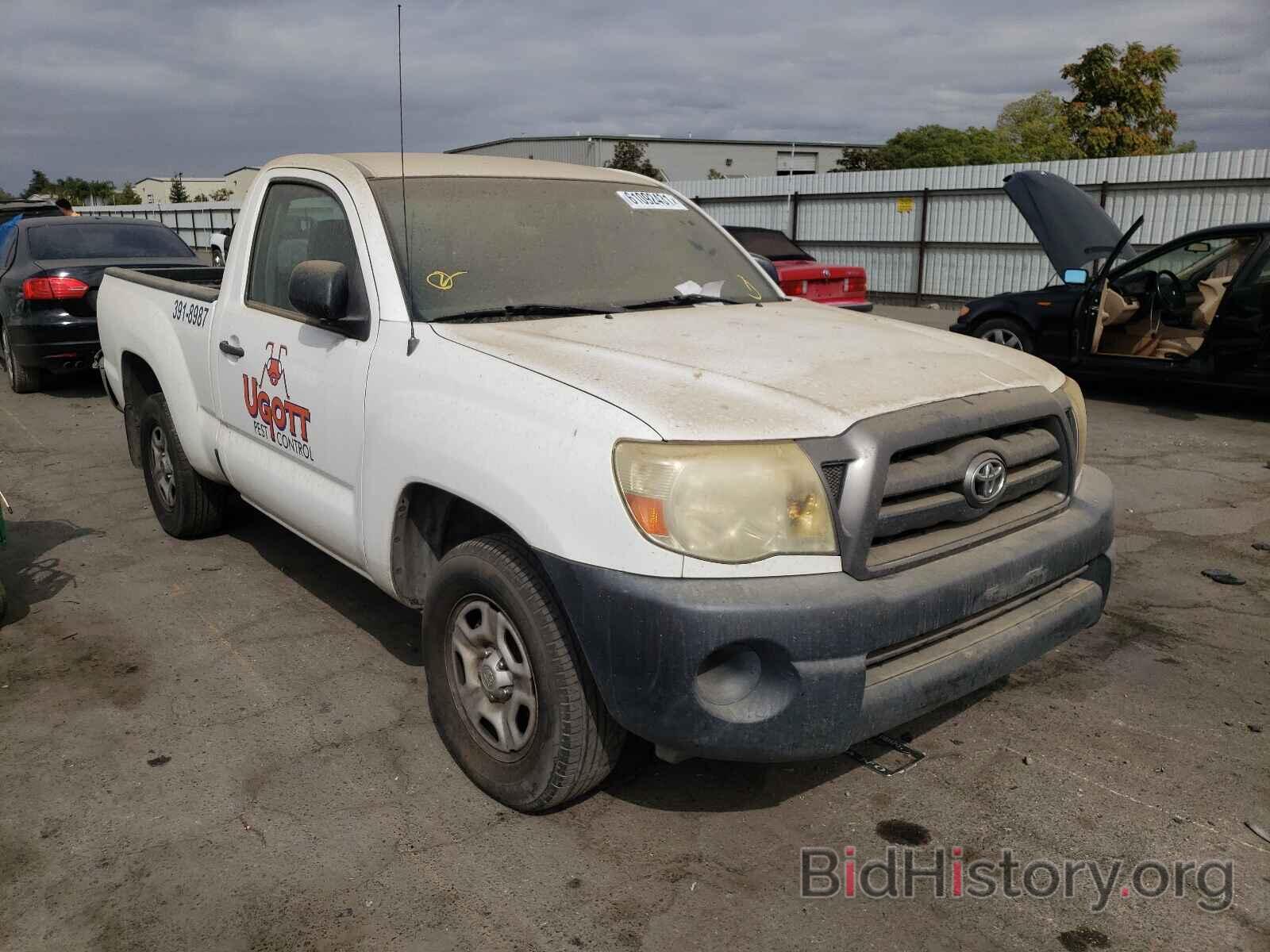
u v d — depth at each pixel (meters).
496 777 2.82
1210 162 15.31
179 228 35.31
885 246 20.11
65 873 2.60
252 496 4.16
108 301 5.55
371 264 3.25
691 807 2.89
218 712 3.43
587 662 2.44
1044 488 2.98
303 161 3.87
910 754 3.16
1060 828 2.79
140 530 5.39
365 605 4.38
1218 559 4.95
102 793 2.95
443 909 2.46
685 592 2.26
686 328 3.21
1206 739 3.25
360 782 3.01
